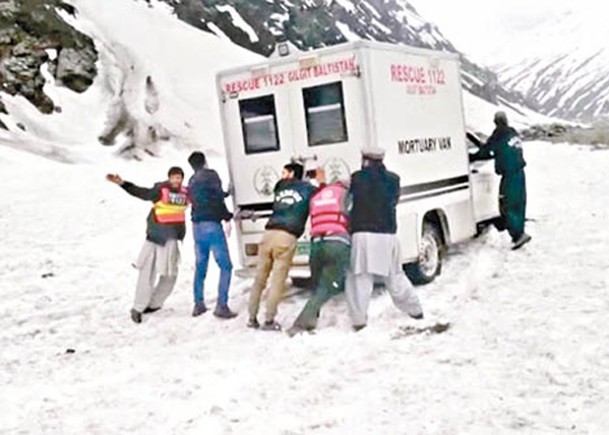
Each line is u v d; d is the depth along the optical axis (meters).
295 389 5.93
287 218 7.79
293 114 8.78
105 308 9.24
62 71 32.94
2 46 31.97
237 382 6.19
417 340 6.93
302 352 6.85
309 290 9.53
